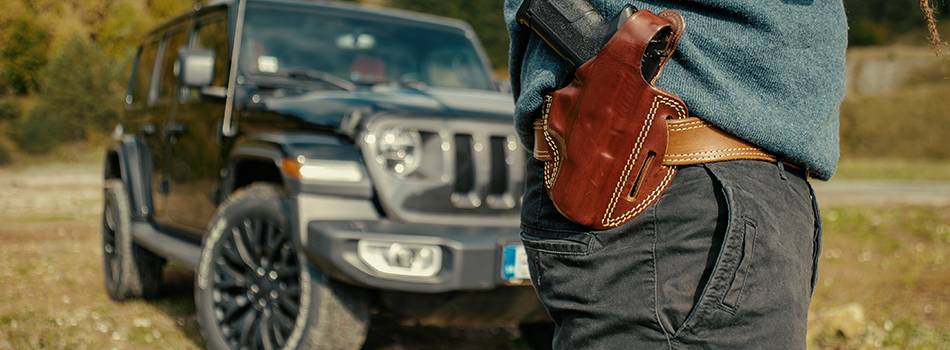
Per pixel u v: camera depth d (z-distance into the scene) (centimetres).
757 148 144
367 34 507
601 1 150
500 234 362
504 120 394
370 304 370
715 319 135
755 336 135
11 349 449
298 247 359
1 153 2505
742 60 144
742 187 139
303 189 363
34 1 2858
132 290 567
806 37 147
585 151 145
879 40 5947
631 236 143
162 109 544
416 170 374
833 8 151
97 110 2733
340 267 343
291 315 372
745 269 135
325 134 387
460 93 430
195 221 485
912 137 4625
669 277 139
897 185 2038
